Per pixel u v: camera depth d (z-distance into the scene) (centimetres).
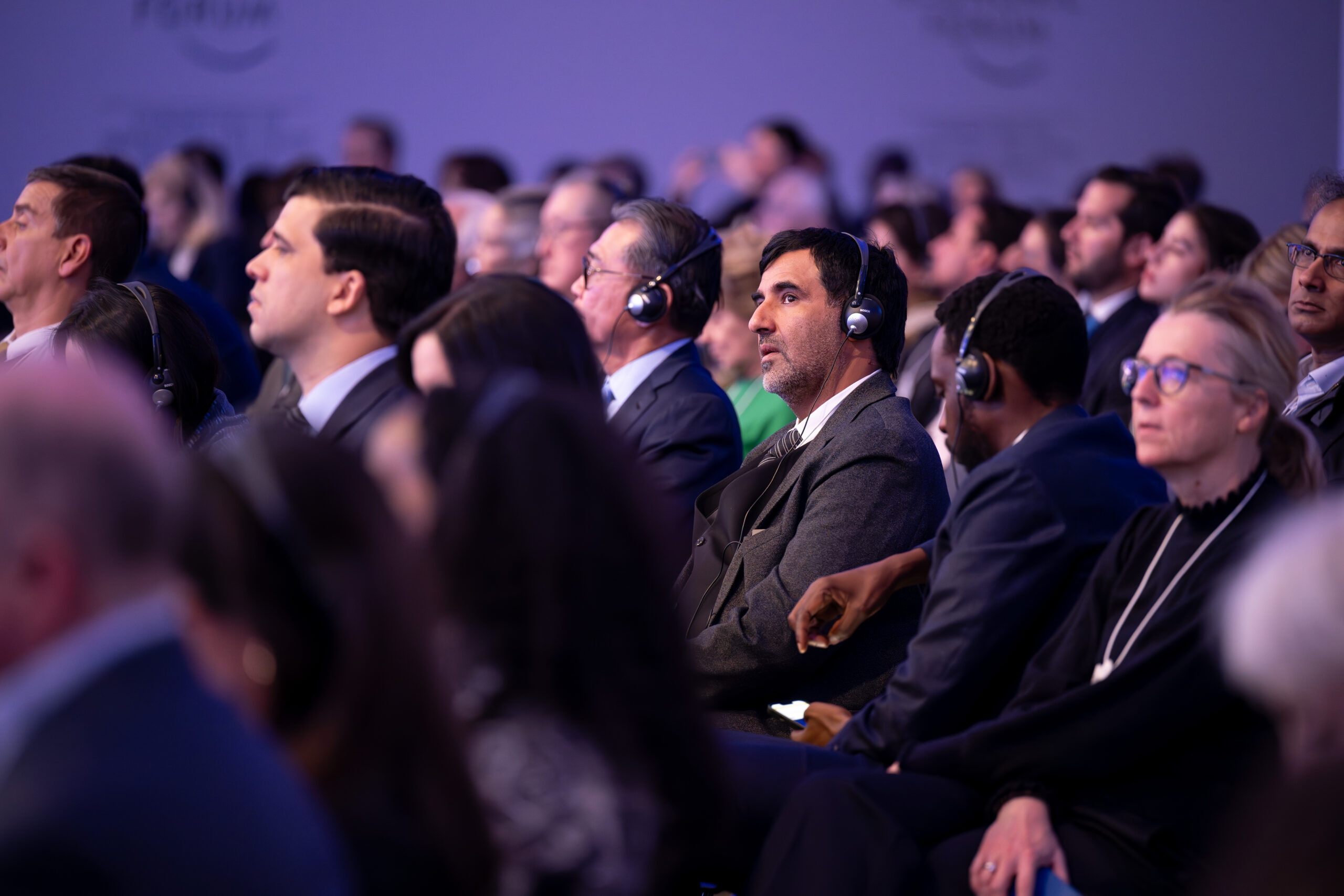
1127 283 1212
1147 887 497
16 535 261
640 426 816
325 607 305
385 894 294
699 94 2459
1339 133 2536
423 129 2430
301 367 772
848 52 2459
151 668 264
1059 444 598
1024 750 525
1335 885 238
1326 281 749
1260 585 302
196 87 2373
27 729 254
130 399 287
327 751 305
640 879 326
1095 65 2489
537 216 1227
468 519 334
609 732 326
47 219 873
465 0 2412
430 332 502
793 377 729
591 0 2433
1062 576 577
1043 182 2502
